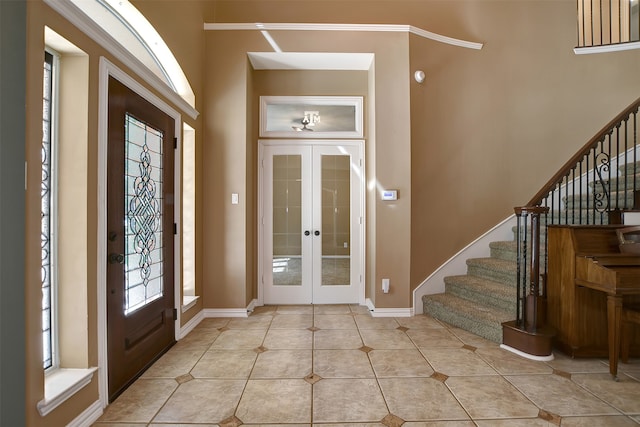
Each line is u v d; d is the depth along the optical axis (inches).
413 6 155.9
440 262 148.7
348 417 70.9
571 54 160.6
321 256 158.9
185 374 89.7
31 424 55.3
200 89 135.3
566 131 159.8
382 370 91.9
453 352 103.6
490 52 156.8
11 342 52.6
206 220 138.6
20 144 53.7
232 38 139.7
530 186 158.4
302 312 145.4
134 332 87.2
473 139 153.2
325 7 153.3
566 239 98.3
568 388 81.9
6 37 51.7
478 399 77.4
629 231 92.0
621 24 169.0
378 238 139.9
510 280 129.2
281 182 158.2
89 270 69.6
